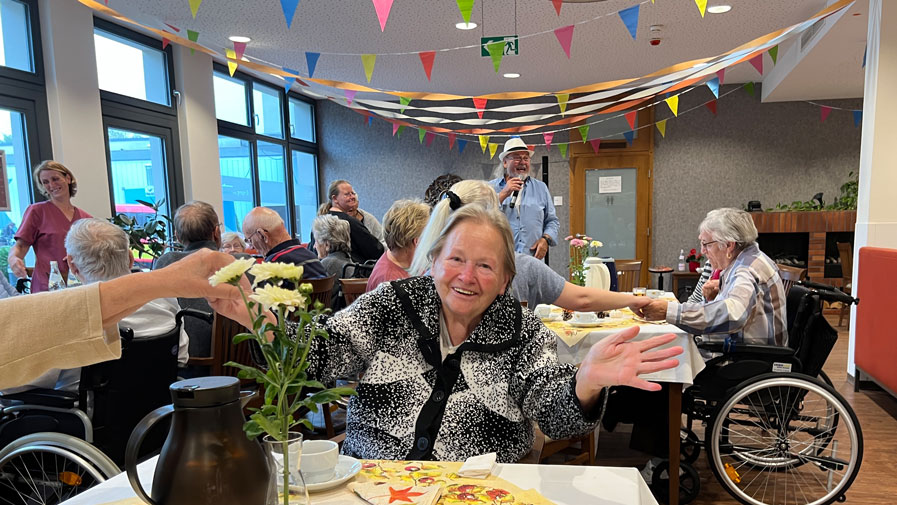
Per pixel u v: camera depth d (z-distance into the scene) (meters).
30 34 3.80
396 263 1.96
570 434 1.00
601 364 0.89
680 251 6.78
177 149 5.13
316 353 1.11
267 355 0.65
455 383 1.12
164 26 3.16
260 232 2.85
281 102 6.89
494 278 1.11
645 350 0.89
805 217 6.27
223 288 0.79
